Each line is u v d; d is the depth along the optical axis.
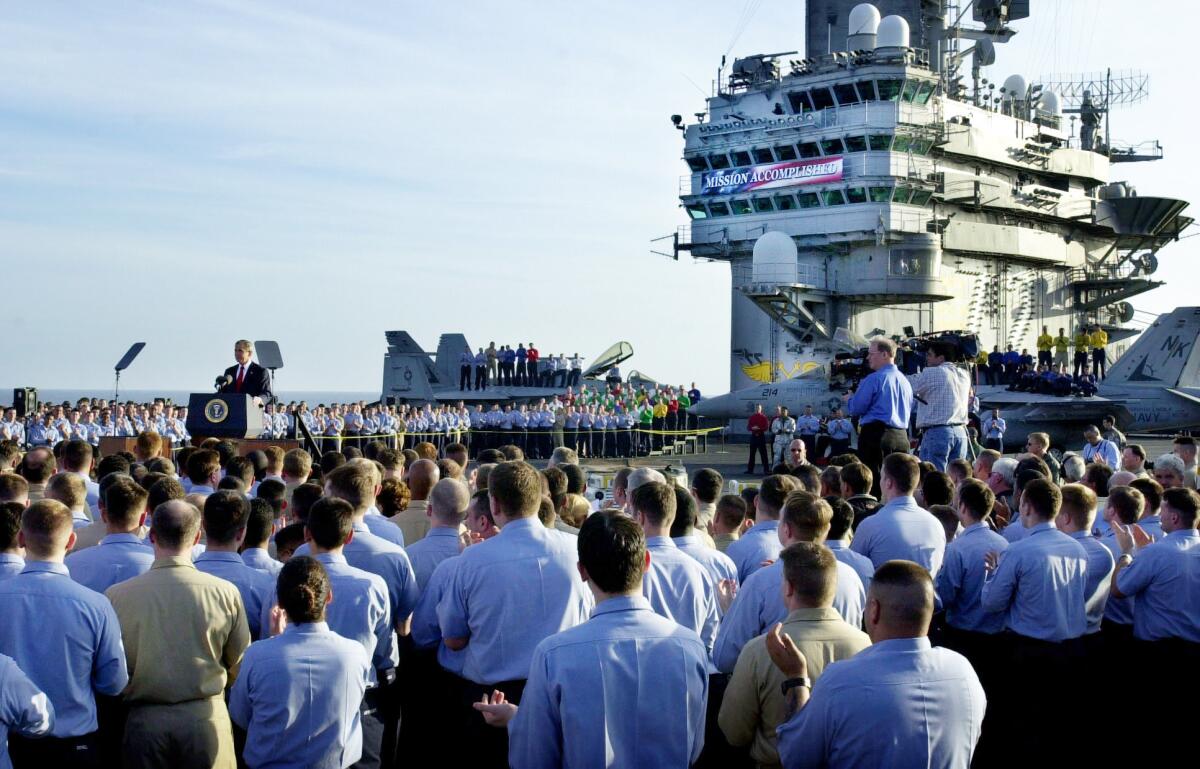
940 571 9.73
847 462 12.99
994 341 57.59
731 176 55.25
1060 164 59.62
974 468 14.56
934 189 51.97
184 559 7.22
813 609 6.31
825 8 55.19
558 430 47.62
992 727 9.41
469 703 7.14
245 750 6.59
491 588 7.04
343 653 6.63
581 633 5.48
